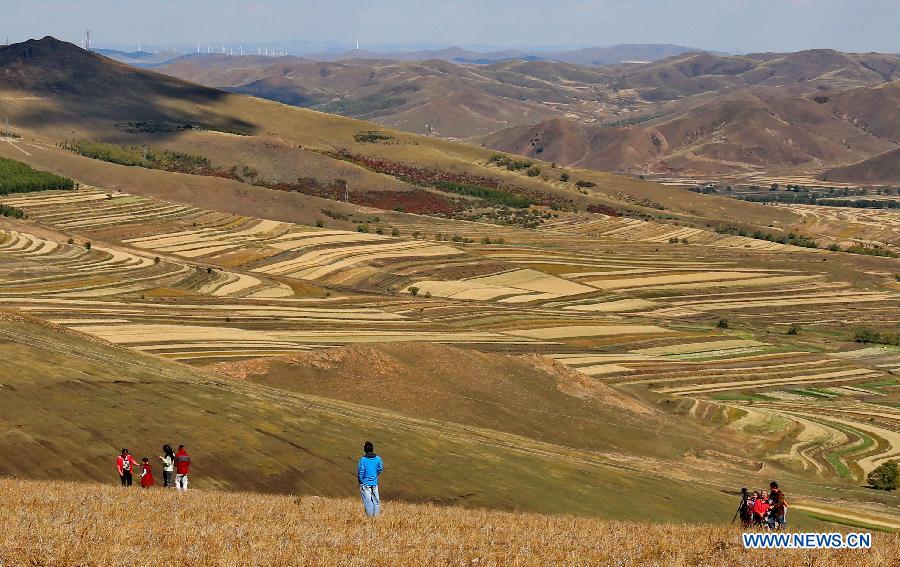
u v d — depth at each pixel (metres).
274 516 30.00
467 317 170.38
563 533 29.83
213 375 94.12
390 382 108.62
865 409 136.62
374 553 24.61
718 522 66.88
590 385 122.75
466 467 67.88
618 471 81.31
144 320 135.25
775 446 114.44
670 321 189.75
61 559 22.47
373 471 31.67
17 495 31.47
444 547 26.11
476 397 109.31
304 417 73.19
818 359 164.88
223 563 22.80
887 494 95.19
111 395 67.25
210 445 59.78
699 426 120.12
